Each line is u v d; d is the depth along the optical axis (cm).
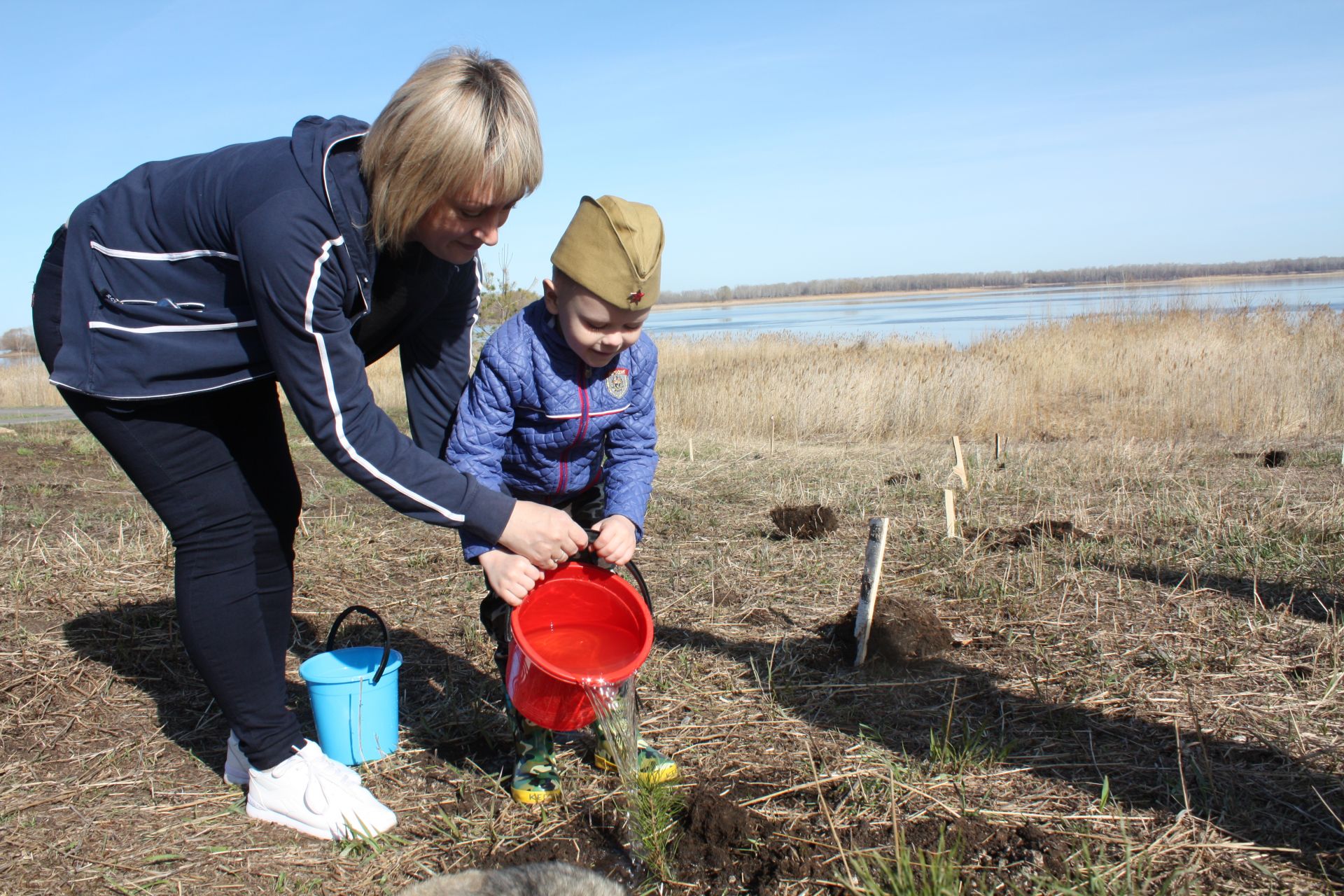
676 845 228
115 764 274
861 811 240
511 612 229
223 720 302
